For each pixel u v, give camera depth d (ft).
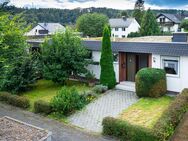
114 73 69.72
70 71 71.72
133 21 283.59
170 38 93.45
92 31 235.61
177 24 279.28
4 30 41.75
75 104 54.54
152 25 212.02
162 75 60.49
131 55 72.13
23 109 57.72
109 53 67.92
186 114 48.47
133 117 50.21
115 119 43.57
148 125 45.96
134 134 40.01
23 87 69.41
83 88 70.44
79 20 241.35
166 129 40.04
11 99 60.13
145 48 65.00
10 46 43.50
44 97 65.05
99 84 70.54
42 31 194.39
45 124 49.34
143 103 57.47
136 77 61.77
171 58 61.77
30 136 39.91
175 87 61.93
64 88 56.08
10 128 42.80
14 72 67.56
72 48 70.28
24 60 65.31
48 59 71.10
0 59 41.73
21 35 45.75
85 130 46.16
